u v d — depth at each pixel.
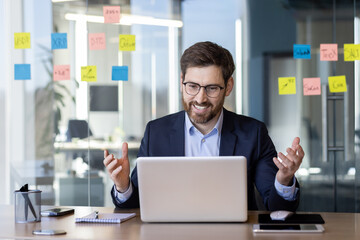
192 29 3.47
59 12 3.61
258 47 3.42
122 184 2.14
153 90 3.51
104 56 3.56
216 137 2.51
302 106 3.39
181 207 1.90
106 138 3.56
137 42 3.52
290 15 3.40
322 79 3.38
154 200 1.91
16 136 3.66
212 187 1.88
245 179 1.86
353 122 3.36
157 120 2.59
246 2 3.43
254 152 2.43
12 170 3.66
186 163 1.87
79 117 3.59
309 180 3.40
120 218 1.96
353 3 3.36
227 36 3.44
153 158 1.89
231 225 1.87
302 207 3.42
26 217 1.97
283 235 1.71
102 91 3.56
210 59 2.33
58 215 2.10
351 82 3.36
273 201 2.11
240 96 3.44
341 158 3.38
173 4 3.49
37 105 3.64
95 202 3.58
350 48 3.35
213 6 3.45
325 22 3.38
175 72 3.49
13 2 3.64
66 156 3.61
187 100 2.38
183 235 1.72
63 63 3.60
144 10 3.52
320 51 3.38
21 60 3.65
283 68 3.40
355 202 3.37
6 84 3.66
